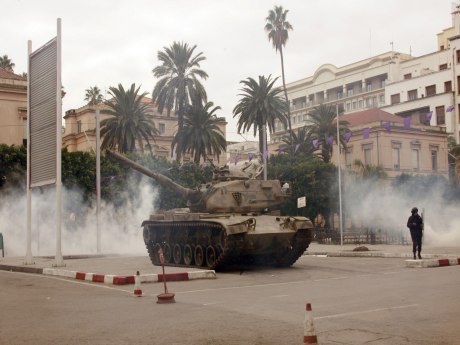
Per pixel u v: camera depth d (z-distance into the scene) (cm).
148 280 1557
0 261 2423
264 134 4772
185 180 4438
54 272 1855
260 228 1892
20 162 3816
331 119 5225
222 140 5062
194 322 951
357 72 8300
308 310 695
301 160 5097
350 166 5119
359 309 1058
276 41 6309
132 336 848
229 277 1711
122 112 4712
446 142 5575
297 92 9250
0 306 1149
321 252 2739
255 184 2122
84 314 1041
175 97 4891
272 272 1858
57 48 2061
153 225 2264
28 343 812
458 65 6028
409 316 976
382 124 5219
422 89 6538
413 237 2088
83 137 6228
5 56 7575
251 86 4978
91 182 4012
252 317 995
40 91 2191
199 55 4950
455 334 832
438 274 1644
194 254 2036
